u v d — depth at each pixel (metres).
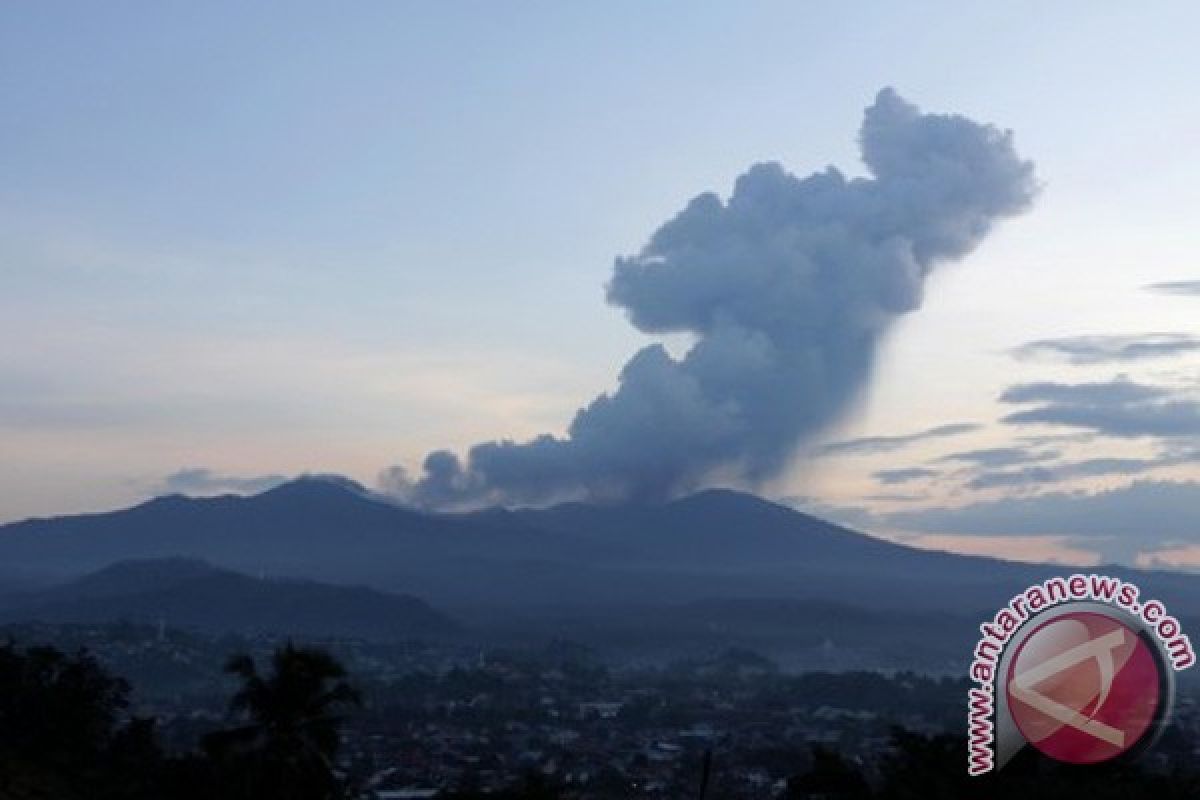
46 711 73.12
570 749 178.25
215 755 52.91
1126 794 54.03
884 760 62.75
